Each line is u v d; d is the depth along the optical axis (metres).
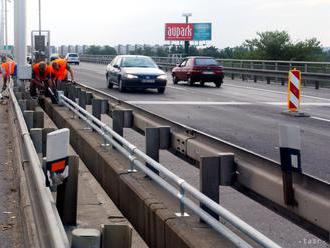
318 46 57.28
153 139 7.22
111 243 3.76
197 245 4.66
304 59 56.66
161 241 5.55
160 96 24.73
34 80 19.52
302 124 15.82
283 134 4.18
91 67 64.62
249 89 30.72
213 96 25.33
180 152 6.84
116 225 3.77
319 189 3.90
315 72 33.12
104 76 41.53
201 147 6.04
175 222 5.31
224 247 4.62
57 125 15.02
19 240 6.17
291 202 4.20
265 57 57.16
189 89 30.00
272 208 4.60
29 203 6.36
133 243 6.08
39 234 4.56
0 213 7.20
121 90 26.50
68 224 6.23
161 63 56.69
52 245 3.85
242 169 5.07
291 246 5.86
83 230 3.61
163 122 7.67
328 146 12.14
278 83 36.62
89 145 9.95
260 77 39.88
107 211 7.25
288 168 4.18
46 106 18.30
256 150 11.17
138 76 25.84
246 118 16.97
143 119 8.57
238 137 13.03
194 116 17.23
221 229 4.51
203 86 33.00
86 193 7.84
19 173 8.37
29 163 6.78
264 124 15.59
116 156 8.62
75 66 68.81
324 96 26.42
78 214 6.79
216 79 32.12
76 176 6.18
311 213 3.96
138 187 6.68
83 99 13.38
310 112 19.05
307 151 11.50
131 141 12.51
